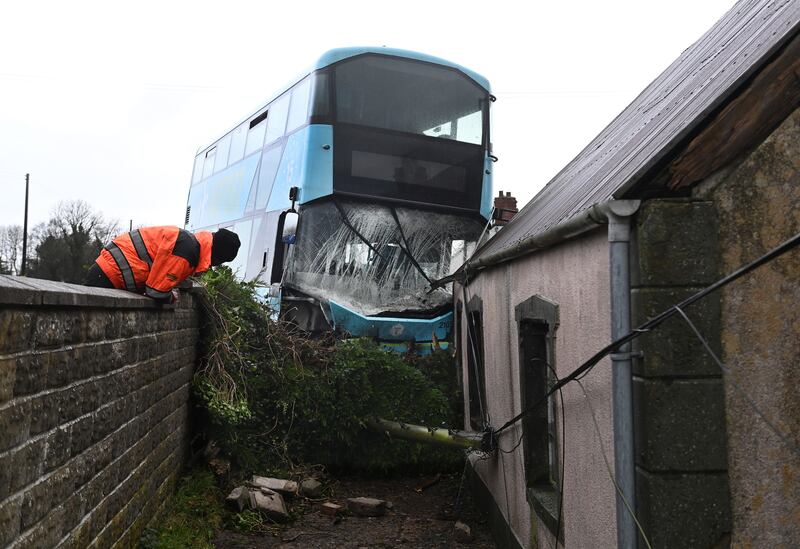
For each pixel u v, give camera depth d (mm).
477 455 7895
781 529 3229
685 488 3219
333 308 10453
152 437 5297
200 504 6371
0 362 2492
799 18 3375
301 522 7109
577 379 4133
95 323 3754
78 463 3465
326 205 10742
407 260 10875
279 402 8320
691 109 3881
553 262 4730
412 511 7762
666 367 3250
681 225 3314
